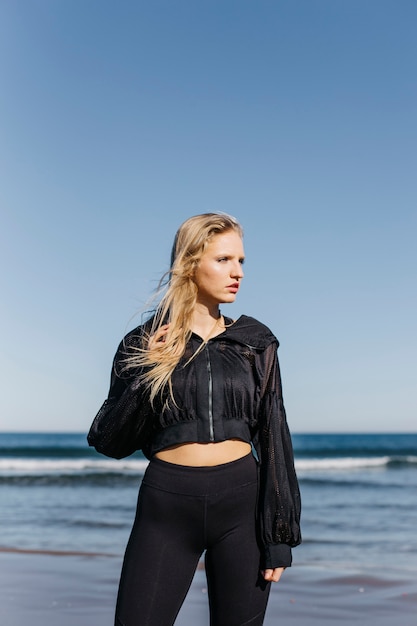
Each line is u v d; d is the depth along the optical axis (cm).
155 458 284
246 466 282
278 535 279
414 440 8944
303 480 2633
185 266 291
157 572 273
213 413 280
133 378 293
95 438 295
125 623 270
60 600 677
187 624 589
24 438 9700
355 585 761
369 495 2097
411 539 1167
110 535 1218
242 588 277
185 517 275
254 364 291
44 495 2030
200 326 296
